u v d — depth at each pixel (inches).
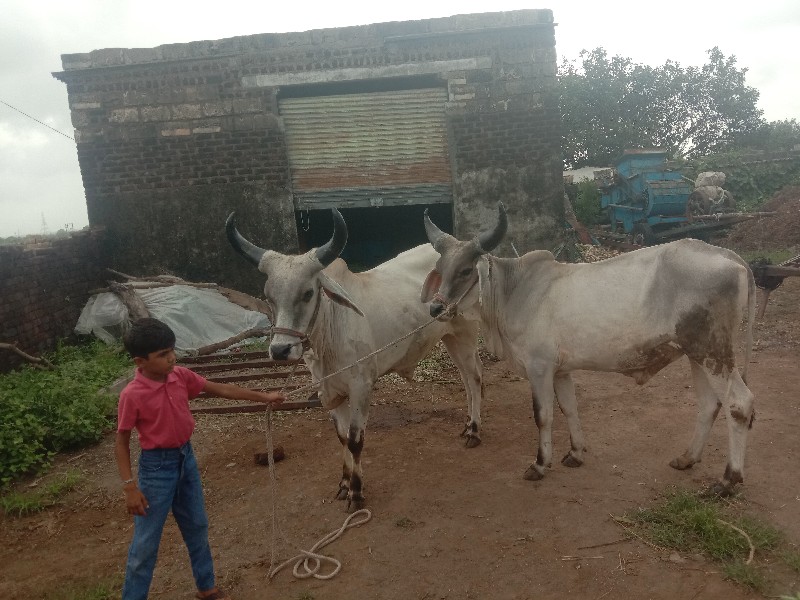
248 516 180.7
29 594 149.8
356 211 603.2
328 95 415.2
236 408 262.8
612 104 1248.8
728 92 1261.1
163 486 121.8
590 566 144.9
